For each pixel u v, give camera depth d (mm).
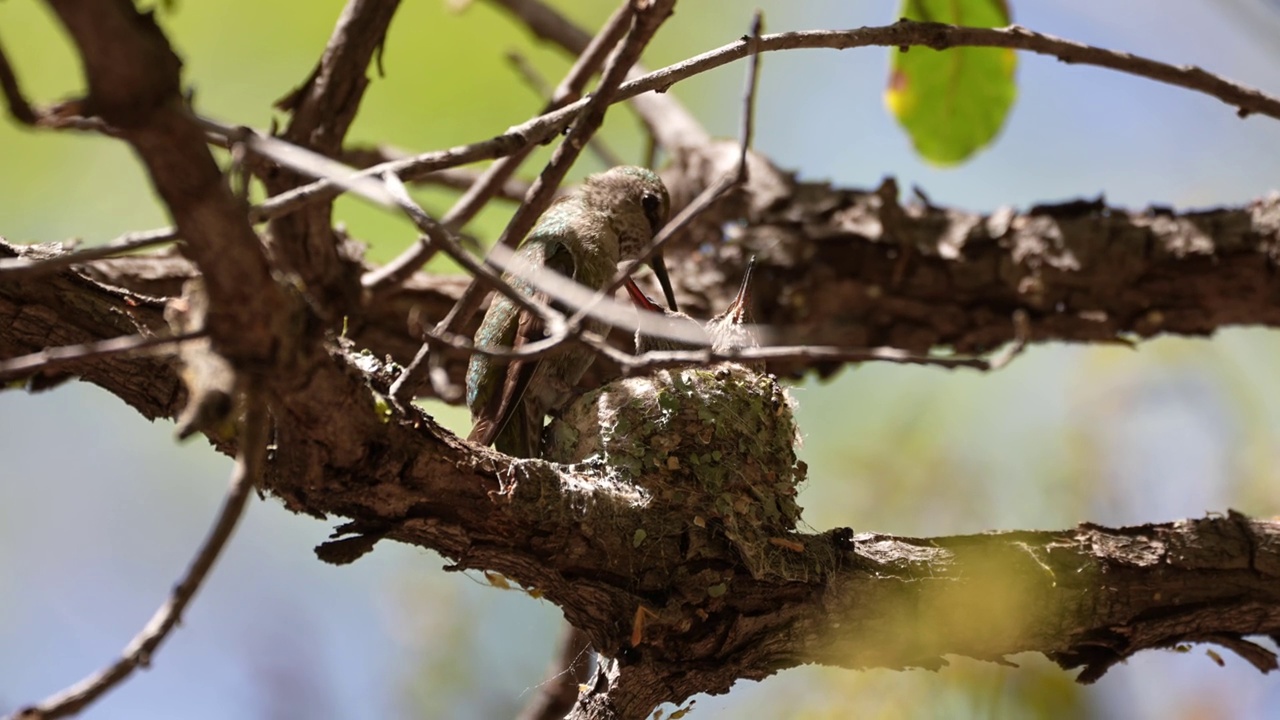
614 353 2285
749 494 3529
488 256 2449
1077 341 5512
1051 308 5414
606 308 2332
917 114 5812
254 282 2096
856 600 3396
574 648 4883
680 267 5719
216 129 2137
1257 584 3689
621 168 5520
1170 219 5293
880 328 5609
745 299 4988
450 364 5152
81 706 1866
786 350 2350
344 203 5922
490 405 4336
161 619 1958
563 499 3139
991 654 3611
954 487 6016
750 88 2623
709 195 2494
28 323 3031
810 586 3367
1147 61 3650
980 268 5410
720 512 3373
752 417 3795
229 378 2154
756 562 3287
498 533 3080
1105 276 5285
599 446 3627
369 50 3811
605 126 7250
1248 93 3676
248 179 2268
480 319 5125
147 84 1796
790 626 3375
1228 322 5359
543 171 3119
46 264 2230
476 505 3014
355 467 2781
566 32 6219
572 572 3203
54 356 2070
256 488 2916
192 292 2264
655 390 3705
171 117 1842
